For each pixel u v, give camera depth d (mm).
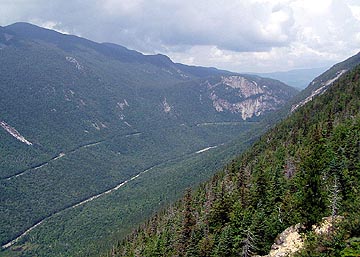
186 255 90500
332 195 73062
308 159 69750
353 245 50875
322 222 65688
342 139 104812
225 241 81938
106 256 176000
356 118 126688
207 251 86562
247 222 81750
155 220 168375
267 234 76438
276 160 132750
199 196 151250
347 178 78062
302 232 67625
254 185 100188
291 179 93438
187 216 101875
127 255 146375
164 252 109750
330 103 182375
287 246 67438
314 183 67562
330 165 82062
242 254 75062
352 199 71250
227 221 94188
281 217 78500
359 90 176125
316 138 104625
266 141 196750
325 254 52844
